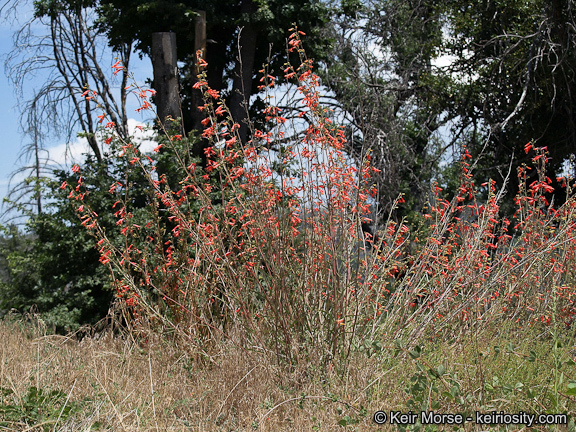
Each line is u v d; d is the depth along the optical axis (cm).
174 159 864
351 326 532
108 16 1288
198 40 1176
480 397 383
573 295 658
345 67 1575
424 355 486
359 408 414
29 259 981
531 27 1483
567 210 650
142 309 623
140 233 805
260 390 472
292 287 538
